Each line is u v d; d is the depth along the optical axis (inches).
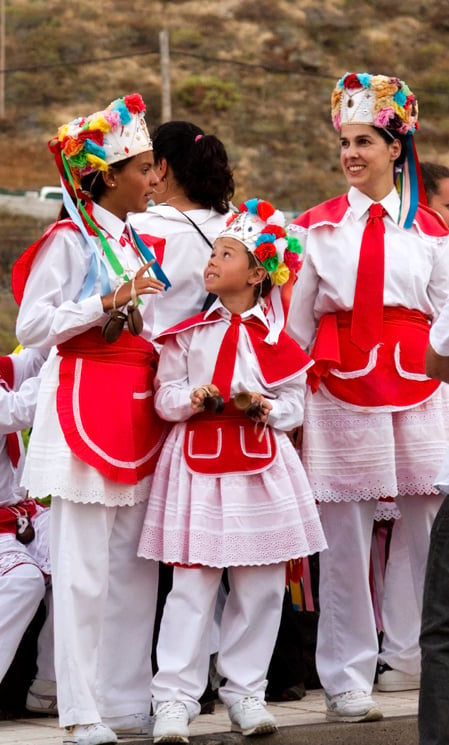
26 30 2593.5
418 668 392.2
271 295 323.9
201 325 314.0
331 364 333.4
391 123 335.0
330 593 335.3
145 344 310.8
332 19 2755.9
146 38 2596.0
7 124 2295.8
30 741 310.0
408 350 333.7
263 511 300.8
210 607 300.8
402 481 335.0
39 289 297.9
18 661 365.7
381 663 396.5
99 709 308.7
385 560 413.1
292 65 2583.7
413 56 2682.1
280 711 352.8
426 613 279.4
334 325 336.5
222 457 301.4
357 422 331.0
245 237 313.6
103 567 296.2
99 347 300.4
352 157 337.4
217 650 357.4
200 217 357.4
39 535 361.1
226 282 312.3
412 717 327.6
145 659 314.7
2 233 1779.0
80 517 294.0
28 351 374.0
